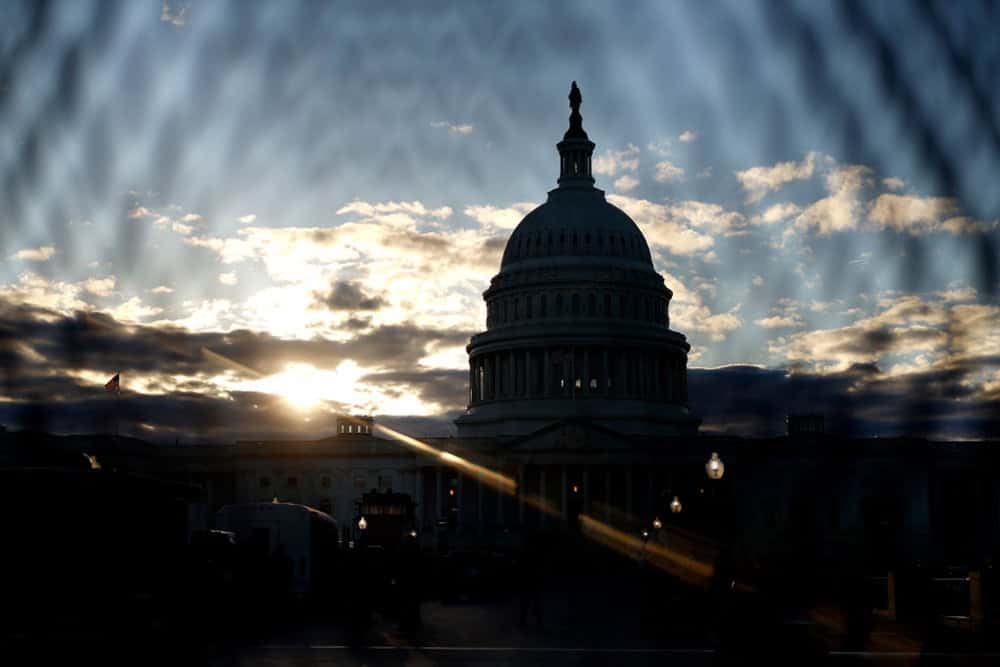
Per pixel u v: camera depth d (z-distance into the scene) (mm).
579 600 85625
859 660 42000
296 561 70250
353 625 49531
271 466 194750
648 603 54188
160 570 39625
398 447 192875
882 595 61594
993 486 163250
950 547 161000
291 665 40781
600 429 186875
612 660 43156
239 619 57281
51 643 33312
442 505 191000
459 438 192375
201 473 198125
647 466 185125
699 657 44000
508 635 53406
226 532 64000
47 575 34094
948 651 44844
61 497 34531
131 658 36000
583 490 188875
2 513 33875
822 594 59594
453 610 73125
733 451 124812
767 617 36469
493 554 102688
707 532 50750
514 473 190000
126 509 37156
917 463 148125
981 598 55812
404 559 55656
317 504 193875
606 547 169375
